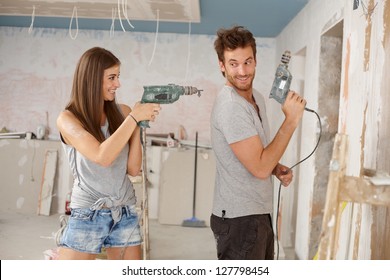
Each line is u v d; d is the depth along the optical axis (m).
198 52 6.54
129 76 6.57
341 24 3.32
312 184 3.91
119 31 6.54
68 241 1.87
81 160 1.88
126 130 1.82
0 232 5.06
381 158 2.12
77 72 1.88
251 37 1.87
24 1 4.47
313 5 4.12
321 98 3.85
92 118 1.87
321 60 3.83
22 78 6.52
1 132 6.38
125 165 1.97
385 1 2.19
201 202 5.95
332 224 1.45
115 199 1.90
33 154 6.16
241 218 1.91
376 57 2.28
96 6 4.55
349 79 2.73
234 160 1.91
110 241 1.95
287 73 1.80
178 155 6.00
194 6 4.34
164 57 6.55
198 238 5.25
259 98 2.14
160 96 1.92
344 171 1.46
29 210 6.10
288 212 5.09
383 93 2.16
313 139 3.93
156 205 6.21
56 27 6.44
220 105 1.89
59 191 6.20
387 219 1.97
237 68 1.87
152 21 5.67
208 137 6.52
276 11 4.78
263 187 1.94
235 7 4.69
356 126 2.51
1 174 6.14
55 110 6.54
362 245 2.17
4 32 6.49
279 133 1.81
